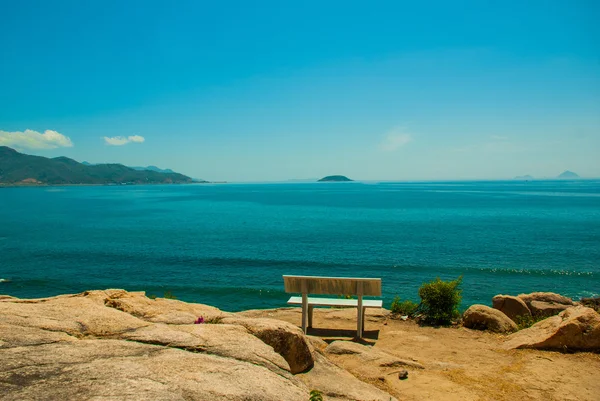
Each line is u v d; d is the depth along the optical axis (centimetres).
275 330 658
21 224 7306
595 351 882
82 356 481
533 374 775
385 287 2827
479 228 6088
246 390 445
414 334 1101
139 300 848
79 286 3034
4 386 394
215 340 575
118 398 385
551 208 10031
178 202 14250
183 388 423
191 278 3234
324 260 3831
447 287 1241
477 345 990
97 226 6900
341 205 11975
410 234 5528
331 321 1273
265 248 4541
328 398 578
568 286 2827
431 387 712
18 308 647
